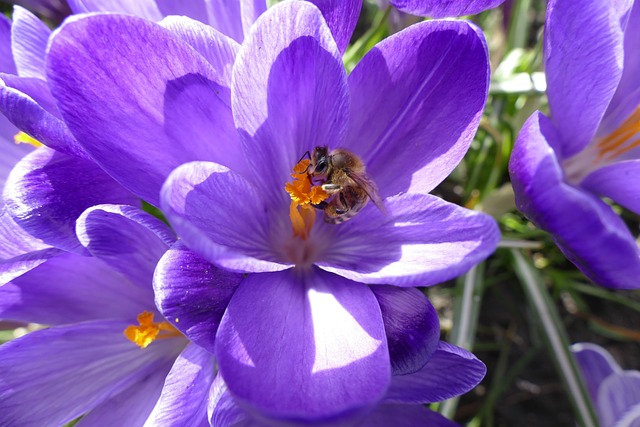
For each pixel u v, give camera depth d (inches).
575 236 3.7
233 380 3.4
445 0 4.2
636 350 7.3
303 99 4.1
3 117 5.0
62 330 4.4
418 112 4.2
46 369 4.3
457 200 7.4
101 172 4.2
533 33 8.9
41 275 4.4
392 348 3.9
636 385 5.6
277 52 3.8
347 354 3.7
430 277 3.3
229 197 3.9
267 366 3.6
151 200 3.8
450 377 4.1
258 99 3.9
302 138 4.2
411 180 4.2
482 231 3.4
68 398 4.4
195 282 3.7
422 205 3.9
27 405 4.3
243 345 3.6
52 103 4.3
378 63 4.1
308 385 3.6
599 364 5.8
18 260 4.0
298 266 4.3
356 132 4.3
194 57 3.8
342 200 4.2
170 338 4.7
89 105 3.6
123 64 3.6
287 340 3.8
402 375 4.0
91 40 3.5
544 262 7.3
